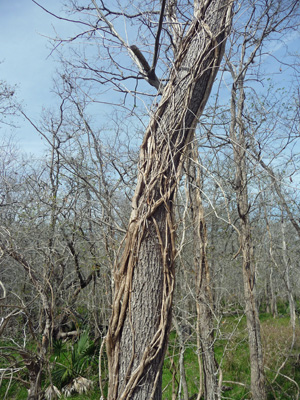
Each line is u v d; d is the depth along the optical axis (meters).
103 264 5.72
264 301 19.73
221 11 2.33
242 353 8.08
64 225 6.50
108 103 2.60
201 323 4.47
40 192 7.29
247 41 5.45
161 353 1.97
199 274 4.24
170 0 3.22
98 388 6.96
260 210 5.89
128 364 1.93
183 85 2.27
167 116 2.24
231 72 5.57
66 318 9.02
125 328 1.99
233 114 4.98
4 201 7.94
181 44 2.36
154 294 2.00
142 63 2.68
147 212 2.07
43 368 5.14
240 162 4.87
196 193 4.07
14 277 6.85
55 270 6.92
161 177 2.15
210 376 4.32
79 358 7.15
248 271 5.81
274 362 7.79
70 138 7.29
